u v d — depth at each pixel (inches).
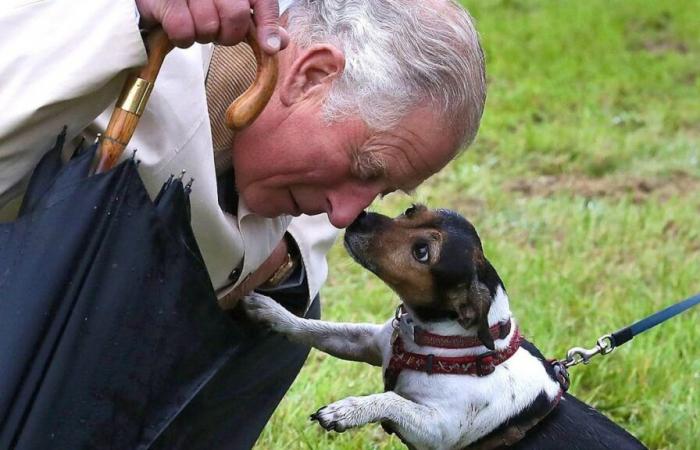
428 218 196.4
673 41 665.6
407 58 153.8
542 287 328.5
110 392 139.8
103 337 138.0
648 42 663.1
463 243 192.2
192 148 151.7
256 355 187.5
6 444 133.6
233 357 177.2
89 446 139.7
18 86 138.3
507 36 650.8
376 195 163.6
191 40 136.6
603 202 426.6
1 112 137.6
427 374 192.1
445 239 192.2
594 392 270.2
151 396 143.9
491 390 192.2
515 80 583.5
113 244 137.7
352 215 161.9
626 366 279.6
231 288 172.6
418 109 155.3
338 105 153.8
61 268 134.3
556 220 400.5
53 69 138.7
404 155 157.8
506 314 197.3
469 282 189.8
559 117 537.0
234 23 135.6
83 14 140.9
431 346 192.4
